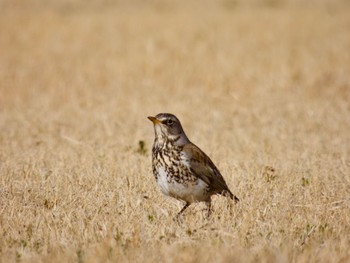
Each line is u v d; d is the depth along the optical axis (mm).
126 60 25125
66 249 8617
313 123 17828
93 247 8641
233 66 24141
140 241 8930
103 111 19391
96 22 32062
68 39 28750
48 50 26984
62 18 33125
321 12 35562
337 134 16703
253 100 20688
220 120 18344
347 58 25250
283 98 20844
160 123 10016
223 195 10516
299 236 9250
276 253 8281
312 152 14617
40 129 17156
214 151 14547
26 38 28750
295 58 25344
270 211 10297
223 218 9977
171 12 35250
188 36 29000
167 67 24016
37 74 23641
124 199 10797
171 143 10039
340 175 12602
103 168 12867
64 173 12445
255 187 11586
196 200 10219
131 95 21297
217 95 21047
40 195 11180
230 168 12945
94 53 26469
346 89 21578
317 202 10883
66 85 22438
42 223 9727
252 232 9352
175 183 10078
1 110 19547
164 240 8969
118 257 8234
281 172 12766
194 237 9117
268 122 18016
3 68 24328
